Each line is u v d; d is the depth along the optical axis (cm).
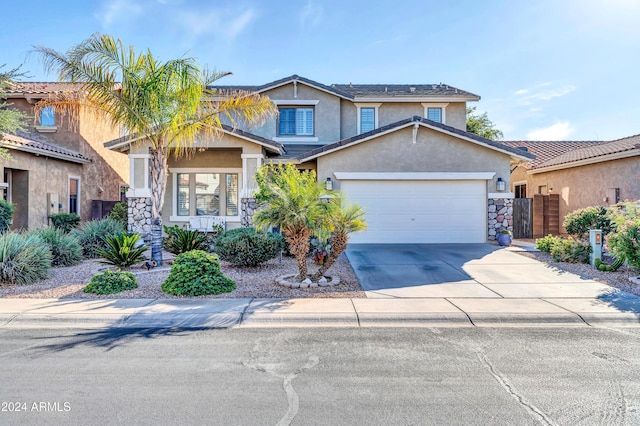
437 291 901
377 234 1669
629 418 392
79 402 421
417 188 1670
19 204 1673
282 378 484
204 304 792
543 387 460
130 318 715
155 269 1144
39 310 746
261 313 736
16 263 952
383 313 738
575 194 1992
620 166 1709
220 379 480
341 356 555
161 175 1202
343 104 2133
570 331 669
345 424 381
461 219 1673
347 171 1659
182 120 1191
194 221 1609
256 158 1556
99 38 1074
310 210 941
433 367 518
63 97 1186
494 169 1666
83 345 595
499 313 736
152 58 1118
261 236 1144
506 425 380
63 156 1808
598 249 1182
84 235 1395
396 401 427
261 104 1292
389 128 1620
